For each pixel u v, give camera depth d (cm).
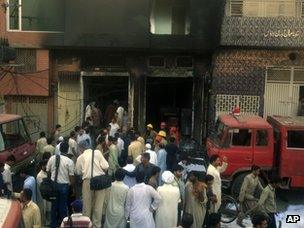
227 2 1831
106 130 1557
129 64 2062
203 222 923
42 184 1037
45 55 2002
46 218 1119
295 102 1917
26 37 1983
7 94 2016
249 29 1827
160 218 940
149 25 1959
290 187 1348
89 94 2131
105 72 2066
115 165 1316
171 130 1769
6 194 986
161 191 942
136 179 1006
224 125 1363
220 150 1340
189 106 2170
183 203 979
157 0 2041
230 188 1350
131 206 934
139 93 2075
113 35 1964
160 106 2203
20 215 479
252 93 1897
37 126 2064
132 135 1555
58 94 2067
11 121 1405
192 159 1392
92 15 1961
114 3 1955
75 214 817
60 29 2019
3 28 1983
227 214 1198
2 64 1867
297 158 1332
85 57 2069
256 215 761
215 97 1909
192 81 2109
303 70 1895
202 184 948
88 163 1048
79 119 2069
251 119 1407
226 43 1834
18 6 1978
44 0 2003
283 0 1828
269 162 1337
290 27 1823
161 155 1273
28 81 2009
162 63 2064
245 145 1338
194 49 1967
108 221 968
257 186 1107
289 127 1330
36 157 1523
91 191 1041
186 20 2038
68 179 1055
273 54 1883
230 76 1897
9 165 1097
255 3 1833
